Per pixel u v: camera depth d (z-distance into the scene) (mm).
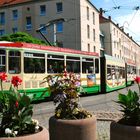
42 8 61969
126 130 5844
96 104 19766
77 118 7301
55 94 7570
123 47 98500
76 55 24797
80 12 58219
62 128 6914
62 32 59188
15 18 64938
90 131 7047
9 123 5422
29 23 63531
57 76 7812
